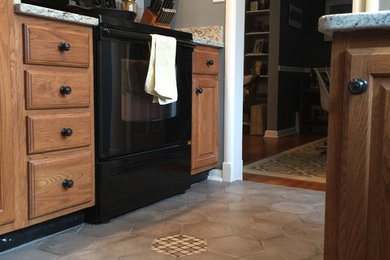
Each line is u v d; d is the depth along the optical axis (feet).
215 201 7.82
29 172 5.26
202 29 9.54
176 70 7.80
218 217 6.84
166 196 7.88
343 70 2.56
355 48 2.52
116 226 6.35
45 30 5.31
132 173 6.92
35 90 5.24
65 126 5.69
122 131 6.64
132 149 6.87
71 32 5.70
